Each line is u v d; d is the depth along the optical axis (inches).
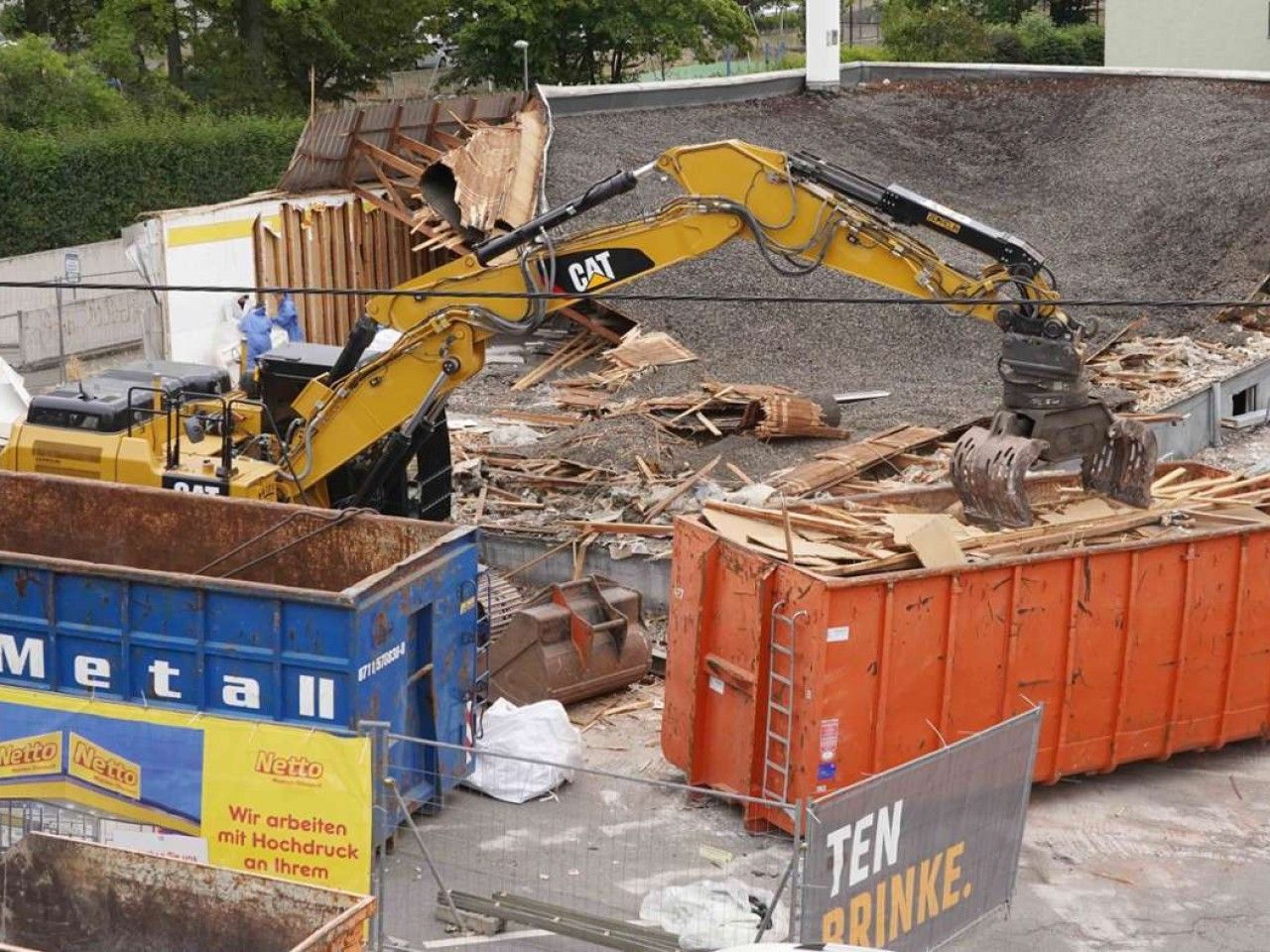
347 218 1270.9
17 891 388.2
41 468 629.3
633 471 817.5
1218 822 549.0
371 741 448.8
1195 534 564.1
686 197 629.0
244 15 2144.4
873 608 505.4
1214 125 1433.3
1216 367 999.6
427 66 2513.5
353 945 357.1
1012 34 2721.5
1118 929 477.1
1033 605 538.0
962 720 533.3
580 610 627.2
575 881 491.8
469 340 632.4
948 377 1029.8
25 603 514.0
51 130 1833.2
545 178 1207.6
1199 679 577.6
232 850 466.6
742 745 529.7
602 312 1131.9
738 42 2343.8
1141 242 1266.0
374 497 657.6
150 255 1124.5
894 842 417.4
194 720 467.8
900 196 601.6
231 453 617.6
